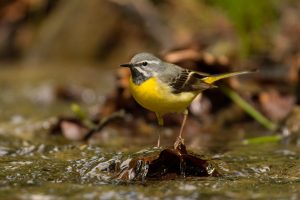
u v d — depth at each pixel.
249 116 13.01
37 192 6.98
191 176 8.00
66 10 22.61
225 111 13.10
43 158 9.19
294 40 18.53
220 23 19.91
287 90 14.08
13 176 7.92
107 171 8.12
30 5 23.72
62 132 12.12
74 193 6.93
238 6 17.55
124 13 21.23
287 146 10.67
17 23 23.69
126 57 20.83
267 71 16.34
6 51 23.23
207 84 9.95
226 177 7.96
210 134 12.21
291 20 19.89
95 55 21.88
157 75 9.45
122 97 12.98
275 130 12.18
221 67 12.99
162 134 12.28
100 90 17.44
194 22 20.47
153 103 9.50
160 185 7.38
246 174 8.20
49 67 21.62
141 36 20.89
